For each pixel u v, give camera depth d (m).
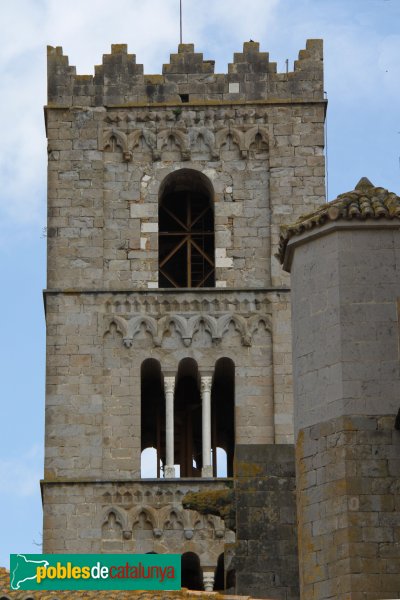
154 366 125.06
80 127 129.38
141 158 129.00
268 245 127.06
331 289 84.06
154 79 130.50
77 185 128.12
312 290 84.62
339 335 83.25
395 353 82.88
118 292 125.50
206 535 119.19
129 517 119.69
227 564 90.50
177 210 131.25
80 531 119.56
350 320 83.38
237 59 131.00
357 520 80.38
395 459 81.25
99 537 119.50
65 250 126.69
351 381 82.50
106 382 123.88
